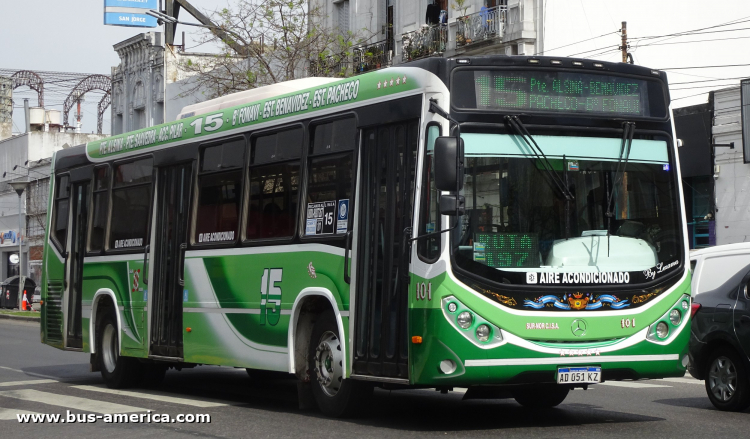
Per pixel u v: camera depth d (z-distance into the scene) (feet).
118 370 48.01
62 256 53.93
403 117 31.86
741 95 81.51
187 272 42.78
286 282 36.68
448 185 28.71
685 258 32.01
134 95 182.09
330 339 35.04
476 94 30.53
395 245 31.73
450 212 28.84
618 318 30.53
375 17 117.60
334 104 35.42
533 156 30.60
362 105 33.86
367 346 32.60
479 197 29.89
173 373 57.06
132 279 47.26
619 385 47.88
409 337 30.50
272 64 113.70
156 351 44.96
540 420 34.01
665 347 31.12
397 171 31.99
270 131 38.78
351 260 33.40
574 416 35.24
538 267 29.99
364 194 33.32
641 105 32.27
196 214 42.88
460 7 100.22
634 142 31.89
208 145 42.65
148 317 45.73
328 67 109.50
